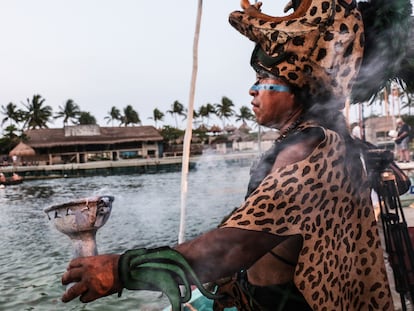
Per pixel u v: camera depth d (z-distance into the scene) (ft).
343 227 3.31
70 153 208.95
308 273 3.08
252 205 2.89
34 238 37.19
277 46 3.33
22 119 255.09
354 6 3.34
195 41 4.63
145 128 223.51
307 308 3.38
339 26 3.25
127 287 2.78
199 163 104.83
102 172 174.70
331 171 3.10
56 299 21.17
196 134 193.26
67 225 4.87
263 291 3.54
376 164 4.43
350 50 3.32
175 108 274.98
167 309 8.27
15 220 51.13
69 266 2.83
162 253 2.77
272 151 3.28
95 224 4.96
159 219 40.24
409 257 4.36
